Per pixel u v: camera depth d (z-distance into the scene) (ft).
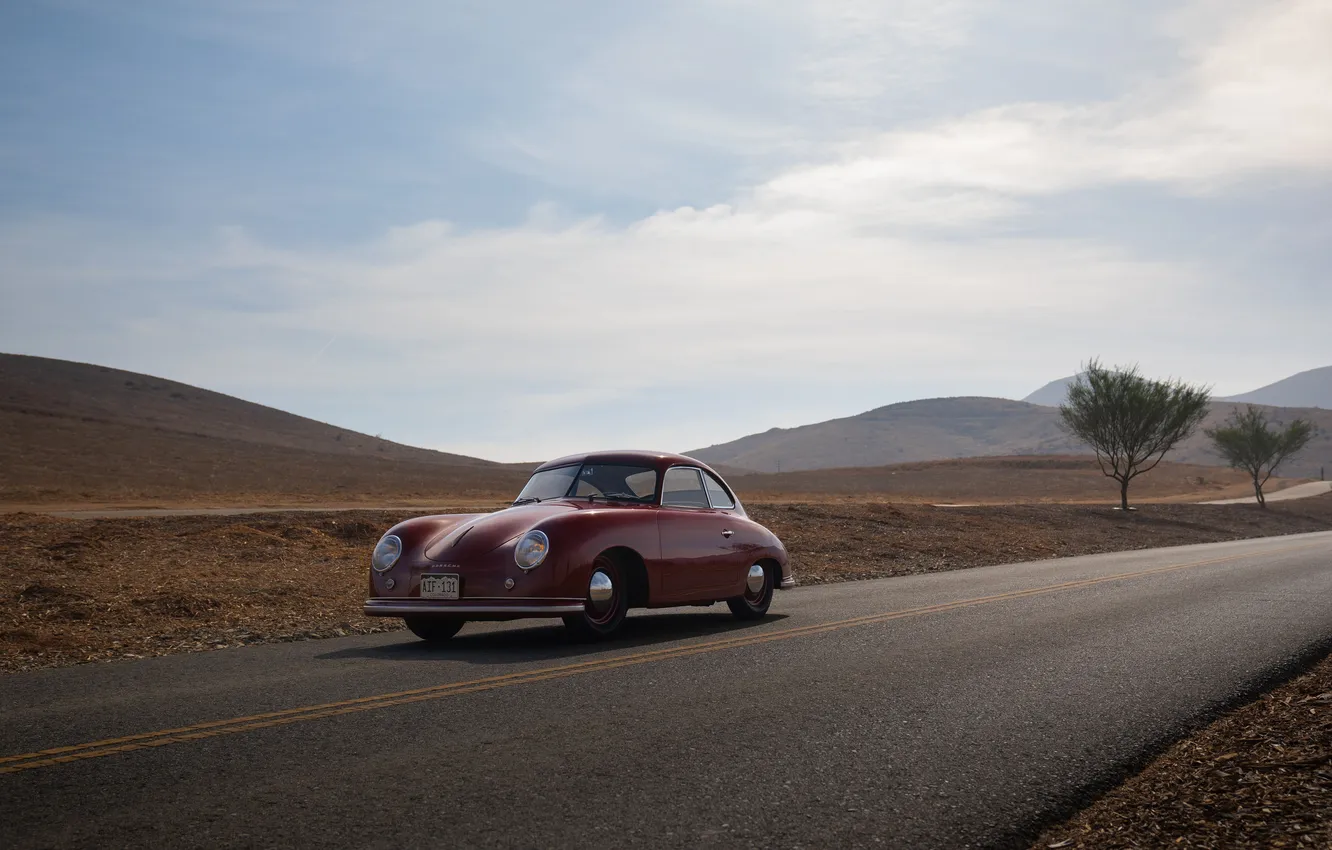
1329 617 31.55
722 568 29.71
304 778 13.55
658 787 13.34
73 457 228.63
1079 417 152.87
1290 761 14.43
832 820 12.24
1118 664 23.07
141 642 27.22
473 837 11.37
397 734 15.98
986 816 12.57
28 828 11.55
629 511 27.73
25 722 16.78
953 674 21.57
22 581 37.47
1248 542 84.84
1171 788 13.76
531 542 25.23
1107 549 78.84
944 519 94.79
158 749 15.01
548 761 14.49
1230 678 21.54
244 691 19.35
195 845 11.03
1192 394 149.69
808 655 23.81
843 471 488.85
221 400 483.10
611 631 26.66
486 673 21.26
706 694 19.24
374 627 30.76
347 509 99.30
